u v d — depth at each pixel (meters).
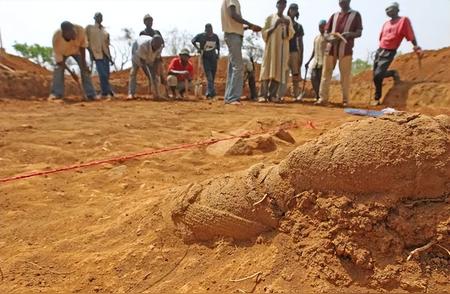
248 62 12.94
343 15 10.74
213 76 13.38
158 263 2.65
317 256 2.24
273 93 11.59
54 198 4.03
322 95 11.26
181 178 4.51
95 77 18.86
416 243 2.14
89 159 5.37
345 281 2.14
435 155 2.16
